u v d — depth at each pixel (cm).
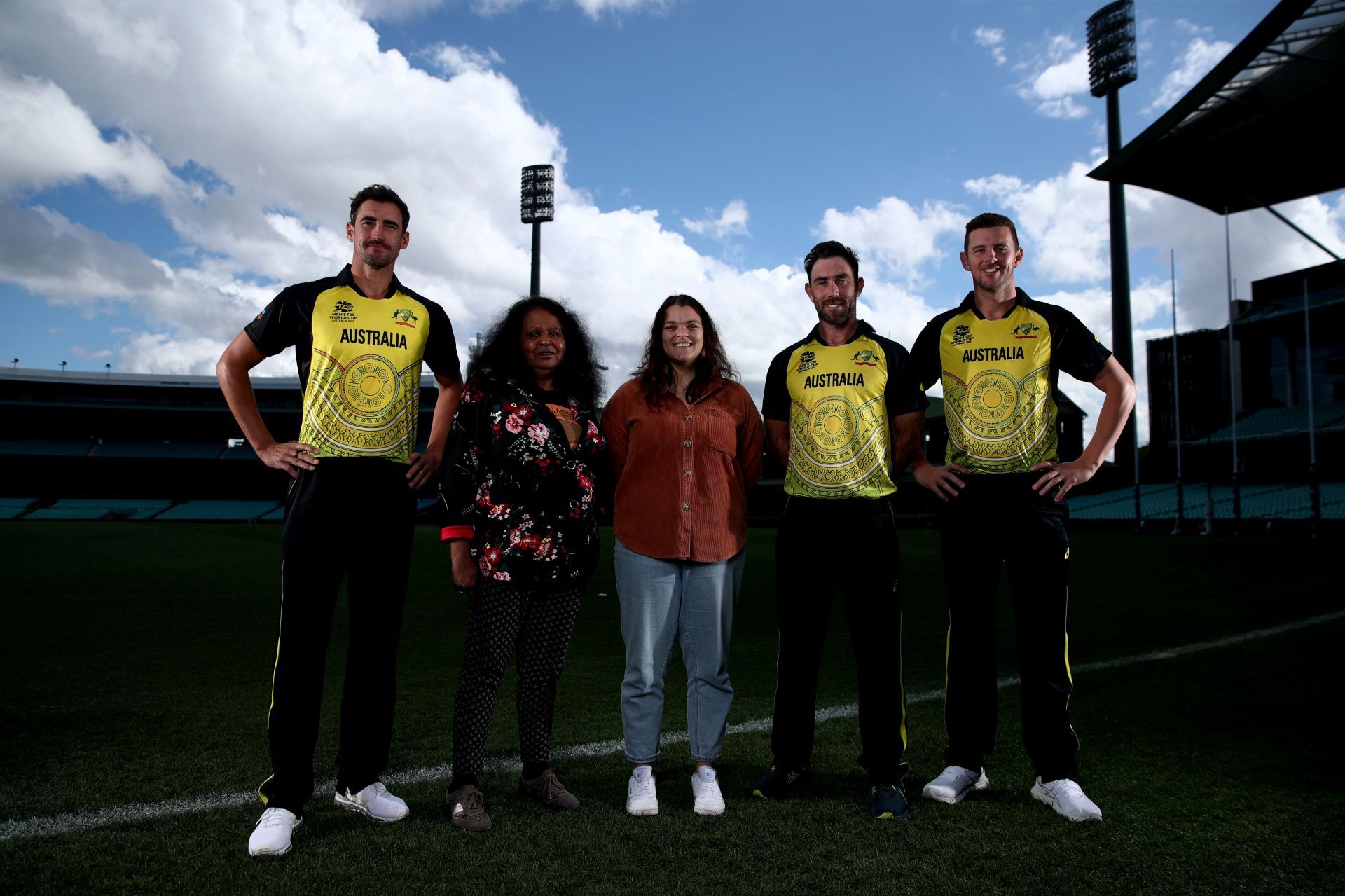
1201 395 3216
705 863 199
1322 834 215
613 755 292
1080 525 2833
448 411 272
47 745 292
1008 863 199
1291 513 2311
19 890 180
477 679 235
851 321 269
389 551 236
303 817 224
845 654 486
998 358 263
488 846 210
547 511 243
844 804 242
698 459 262
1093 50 3653
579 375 264
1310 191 2059
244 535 1955
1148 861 199
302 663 223
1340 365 2705
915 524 3350
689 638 258
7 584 865
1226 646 497
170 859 198
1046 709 245
